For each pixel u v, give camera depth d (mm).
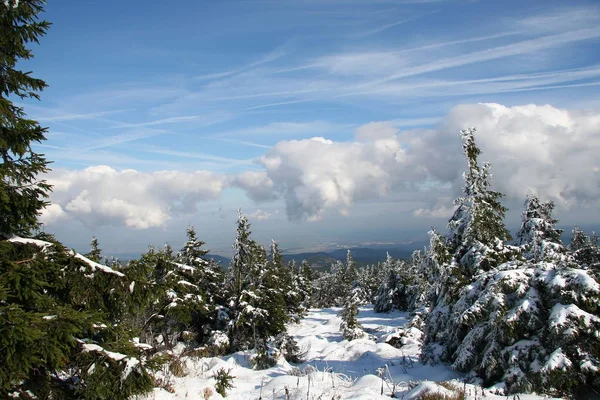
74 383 6387
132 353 6477
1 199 5637
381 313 45844
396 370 13672
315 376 11102
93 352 5984
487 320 11258
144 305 7285
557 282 9727
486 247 15359
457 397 7707
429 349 14398
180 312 10219
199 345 22703
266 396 9289
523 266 11422
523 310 9945
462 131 16875
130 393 6031
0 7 6238
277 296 24516
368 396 8133
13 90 6875
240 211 26312
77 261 6684
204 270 24453
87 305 6703
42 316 5121
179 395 8055
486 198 16531
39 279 5930
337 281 85625
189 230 25297
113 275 6949
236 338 23047
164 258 8539
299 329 38156
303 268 64062
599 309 9336
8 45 6574
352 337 24984
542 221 18578
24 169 6039
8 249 5746
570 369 8656
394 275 47438
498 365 10125
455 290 15164
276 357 20172
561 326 9008
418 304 33500
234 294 25172
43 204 6352
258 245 29609
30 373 5805
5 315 4648
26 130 6105
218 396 8898
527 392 8992
